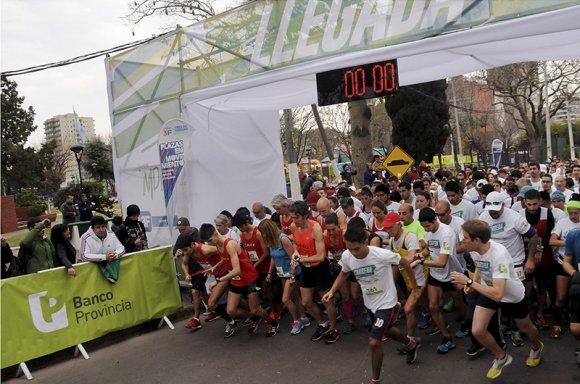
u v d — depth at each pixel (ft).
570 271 16.99
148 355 22.25
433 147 83.51
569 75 104.01
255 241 24.38
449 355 18.78
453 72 31.63
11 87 149.38
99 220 24.17
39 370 21.58
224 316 24.11
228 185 35.73
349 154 113.60
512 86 102.53
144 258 25.96
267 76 28.02
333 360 19.47
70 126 267.80
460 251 19.36
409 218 19.95
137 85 34.81
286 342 22.13
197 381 18.83
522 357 17.92
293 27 27.32
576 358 17.15
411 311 18.16
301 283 21.65
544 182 28.63
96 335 23.36
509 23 20.75
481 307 15.76
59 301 22.27
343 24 25.61
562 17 19.71
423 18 23.17
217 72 30.60
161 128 32.19
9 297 20.68
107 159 120.26
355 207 27.14
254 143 38.45
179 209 31.60
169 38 32.89
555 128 169.78
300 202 21.18
